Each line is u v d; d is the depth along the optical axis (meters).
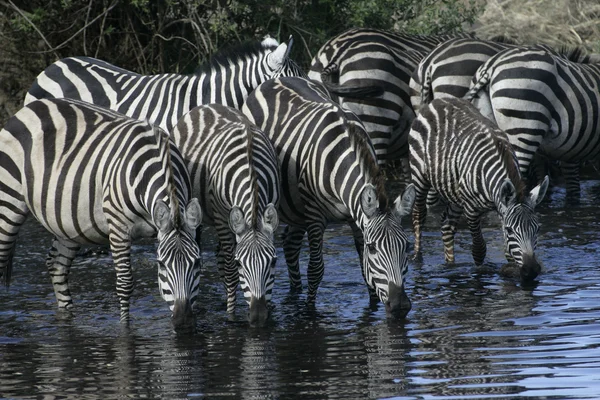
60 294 11.98
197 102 14.34
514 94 15.93
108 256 15.17
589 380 8.38
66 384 8.74
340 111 12.03
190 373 9.02
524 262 12.28
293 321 11.11
